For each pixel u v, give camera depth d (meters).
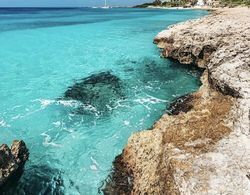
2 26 55.53
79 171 13.25
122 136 15.73
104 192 11.93
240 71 15.53
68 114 18.28
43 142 15.47
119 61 29.59
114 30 51.66
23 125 17.16
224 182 9.10
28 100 20.33
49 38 42.75
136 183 11.17
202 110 13.81
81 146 15.03
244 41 19.55
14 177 12.70
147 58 30.38
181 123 12.62
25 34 45.94
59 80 24.19
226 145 10.69
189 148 10.66
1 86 22.91
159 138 11.89
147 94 20.92
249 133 11.16
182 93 20.92
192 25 32.75
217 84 15.74
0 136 16.02
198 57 25.72
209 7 120.75
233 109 12.95
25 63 29.11
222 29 26.19
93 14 99.50
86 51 34.09
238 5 99.50
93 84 23.16
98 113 18.33
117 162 12.88
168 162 10.16
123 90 21.77
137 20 71.19
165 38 34.00
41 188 12.30
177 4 148.75
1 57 31.20
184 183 9.14
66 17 81.75
